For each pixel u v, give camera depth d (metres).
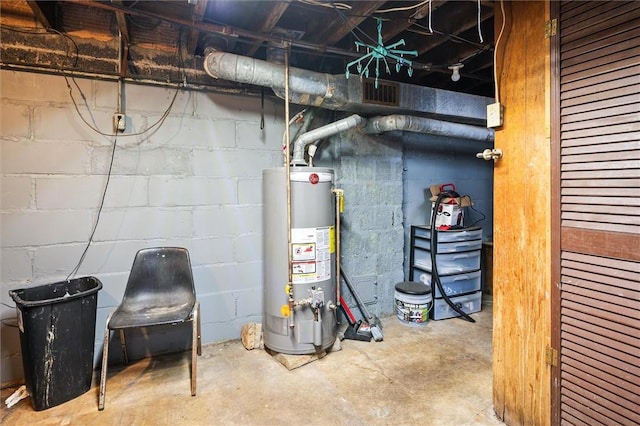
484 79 3.22
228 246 2.72
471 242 3.48
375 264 3.31
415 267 3.56
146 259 2.38
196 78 2.58
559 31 1.48
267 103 2.82
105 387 2.04
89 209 2.34
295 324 2.40
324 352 2.53
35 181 2.21
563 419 1.51
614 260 1.32
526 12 1.61
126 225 2.43
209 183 2.65
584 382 1.43
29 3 1.88
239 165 2.74
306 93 2.46
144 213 2.48
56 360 1.94
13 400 1.98
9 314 2.17
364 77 2.63
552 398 1.55
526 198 1.64
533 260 1.62
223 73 2.22
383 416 1.85
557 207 1.51
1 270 2.15
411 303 3.12
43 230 2.23
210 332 2.70
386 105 2.72
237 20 2.33
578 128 1.42
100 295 2.38
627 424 1.29
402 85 2.80
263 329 2.60
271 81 2.31
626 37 1.26
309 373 2.29
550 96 1.52
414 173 3.71
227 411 1.90
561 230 1.49
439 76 3.39
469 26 2.26
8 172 2.15
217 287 2.70
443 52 2.90
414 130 2.97
